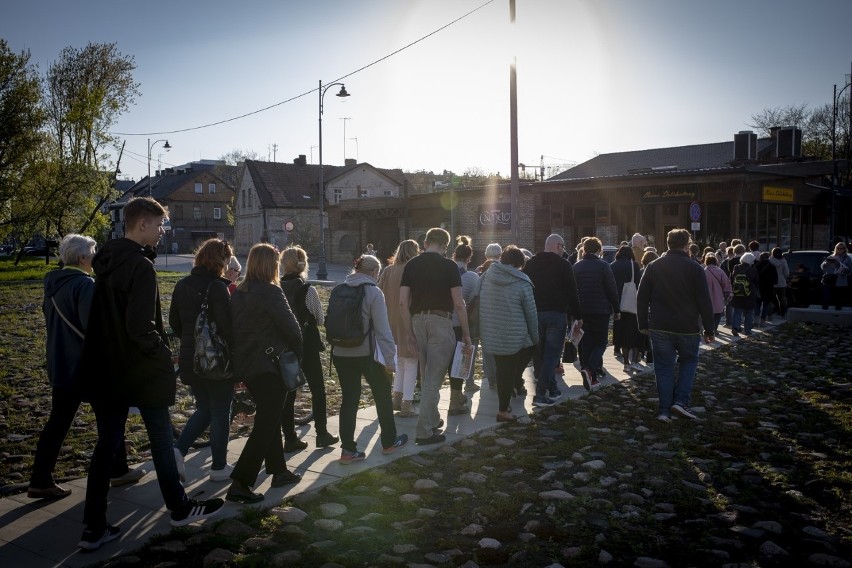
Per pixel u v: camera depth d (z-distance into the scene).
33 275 33.50
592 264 8.81
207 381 5.10
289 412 6.11
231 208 74.38
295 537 4.26
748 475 5.46
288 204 59.50
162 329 4.31
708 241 28.47
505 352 7.04
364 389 9.26
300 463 5.78
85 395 4.09
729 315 15.66
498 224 37.03
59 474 5.55
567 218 33.31
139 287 4.03
